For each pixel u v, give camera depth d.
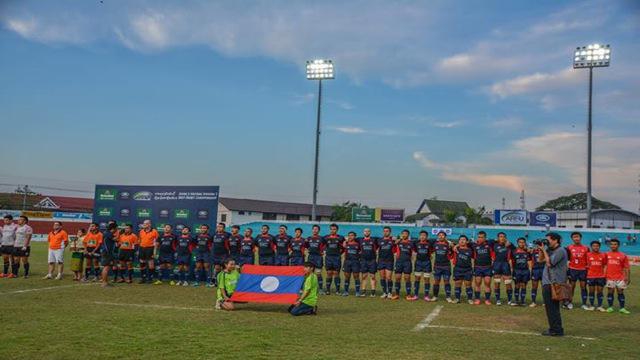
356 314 12.20
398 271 15.59
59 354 7.49
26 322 9.86
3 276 17.97
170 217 19.02
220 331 9.52
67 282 16.98
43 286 15.70
